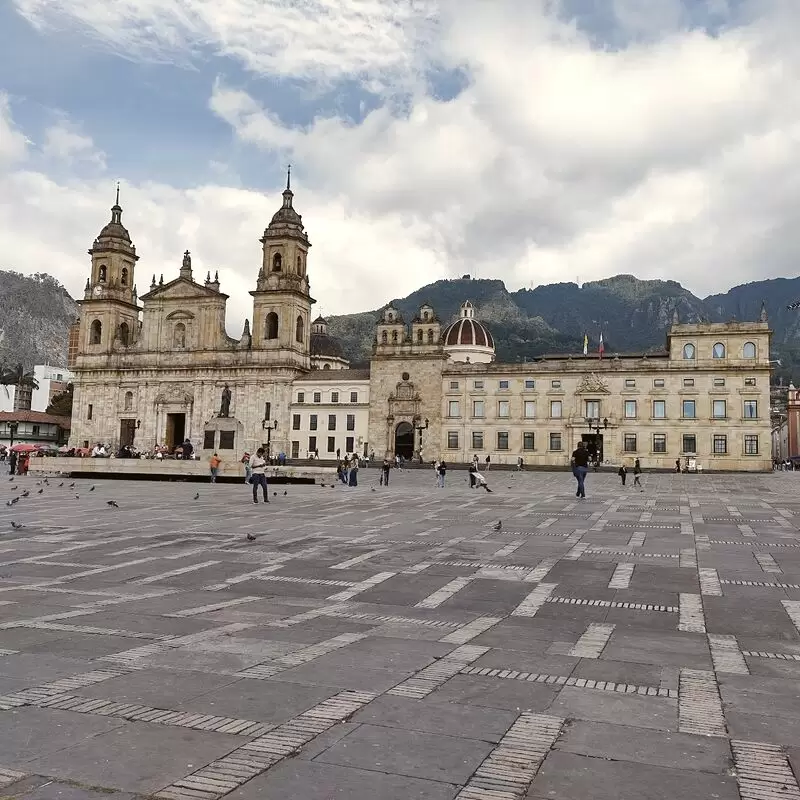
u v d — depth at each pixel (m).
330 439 128.12
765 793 7.20
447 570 20.58
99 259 148.62
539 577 19.59
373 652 12.13
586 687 10.41
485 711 9.34
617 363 115.06
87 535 27.55
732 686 10.57
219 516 34.94
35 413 173.12
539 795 7.11
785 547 25.02
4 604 15.70
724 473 104.12
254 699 9.64
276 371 132.62
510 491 58.03
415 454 122.62
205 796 6.98
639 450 112.81
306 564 21.48
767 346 109.50
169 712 9.10
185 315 140.38
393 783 7.30
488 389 120.88
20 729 8.48
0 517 33.97
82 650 11.93
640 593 17.62
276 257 137.88
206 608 15.59
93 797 6.91
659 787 7.29
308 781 7.32
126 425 143.50
